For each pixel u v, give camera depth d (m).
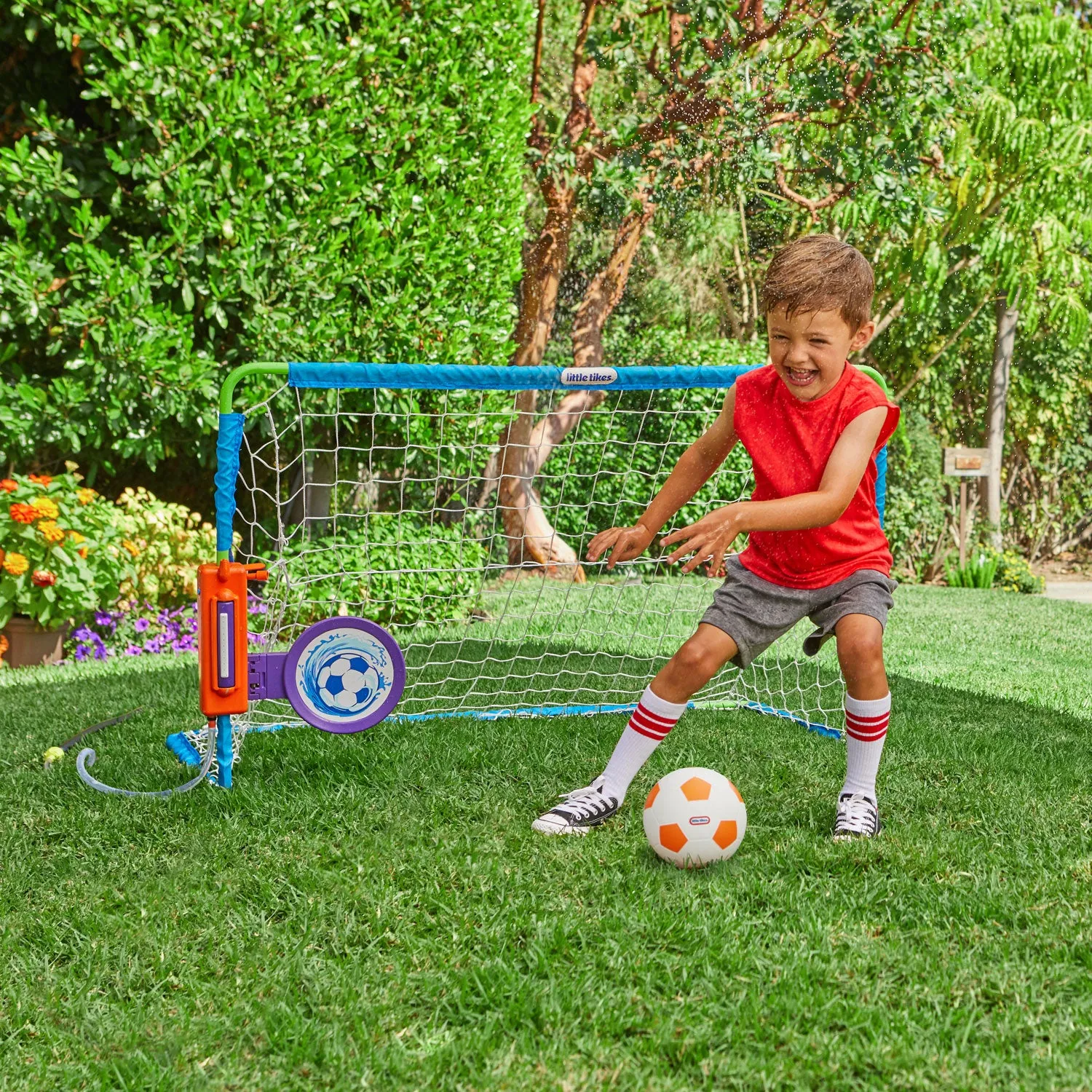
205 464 6.79
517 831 2.78
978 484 12.86
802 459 2.76
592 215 9.62
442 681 4.95
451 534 7.15
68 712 4.27
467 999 1.90
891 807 3.07
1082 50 9.83
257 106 5.89
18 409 5.77
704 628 2.85
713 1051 1.75
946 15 8.60
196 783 3.16
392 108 6.64
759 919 2.25
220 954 2.12
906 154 8.49
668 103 8.09
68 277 5.79
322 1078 1.70
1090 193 10.12
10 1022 1.89
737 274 12.68
